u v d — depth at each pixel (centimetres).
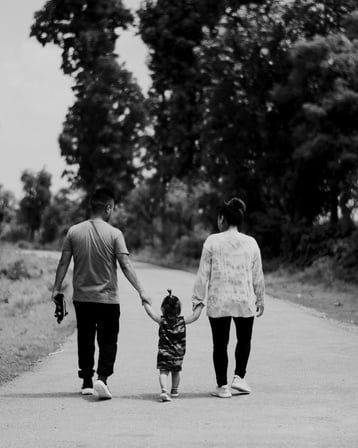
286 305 2127
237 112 4262
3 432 671
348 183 3638
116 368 1057
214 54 4322
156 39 5634
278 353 1197
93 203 884
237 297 856
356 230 3288
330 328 1559
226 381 850
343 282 2939
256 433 666
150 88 5912
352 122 3647
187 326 1587
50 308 1961
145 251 6462
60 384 929
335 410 768
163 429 683
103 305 856
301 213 4062
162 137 6141
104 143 6944
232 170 4400
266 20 4291
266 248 4219
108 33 6725
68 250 875
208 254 869
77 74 6894
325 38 3756
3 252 3438
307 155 3619
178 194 6225
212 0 5384
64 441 638
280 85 3959
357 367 1055
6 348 1252
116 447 617
